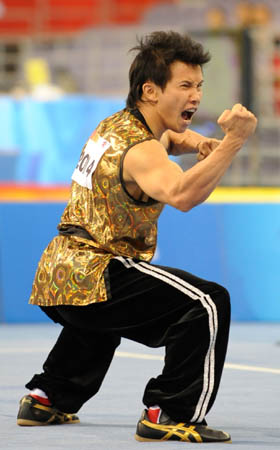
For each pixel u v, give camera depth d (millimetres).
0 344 14156
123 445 6027
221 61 21609
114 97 23688
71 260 6305
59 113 22016
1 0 30672
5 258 18234
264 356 12391
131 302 6176
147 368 11008
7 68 26906
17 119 21781
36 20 30828
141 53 6324
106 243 6238
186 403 6121
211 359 6094
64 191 21922
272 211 18656
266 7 29922
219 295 6117
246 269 18641
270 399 8328
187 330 6055
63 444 6066
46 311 6832
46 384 6906
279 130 22891
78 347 6859
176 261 18484
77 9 30766
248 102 20719
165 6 30281
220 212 18641
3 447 5934
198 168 5715
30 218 18281
